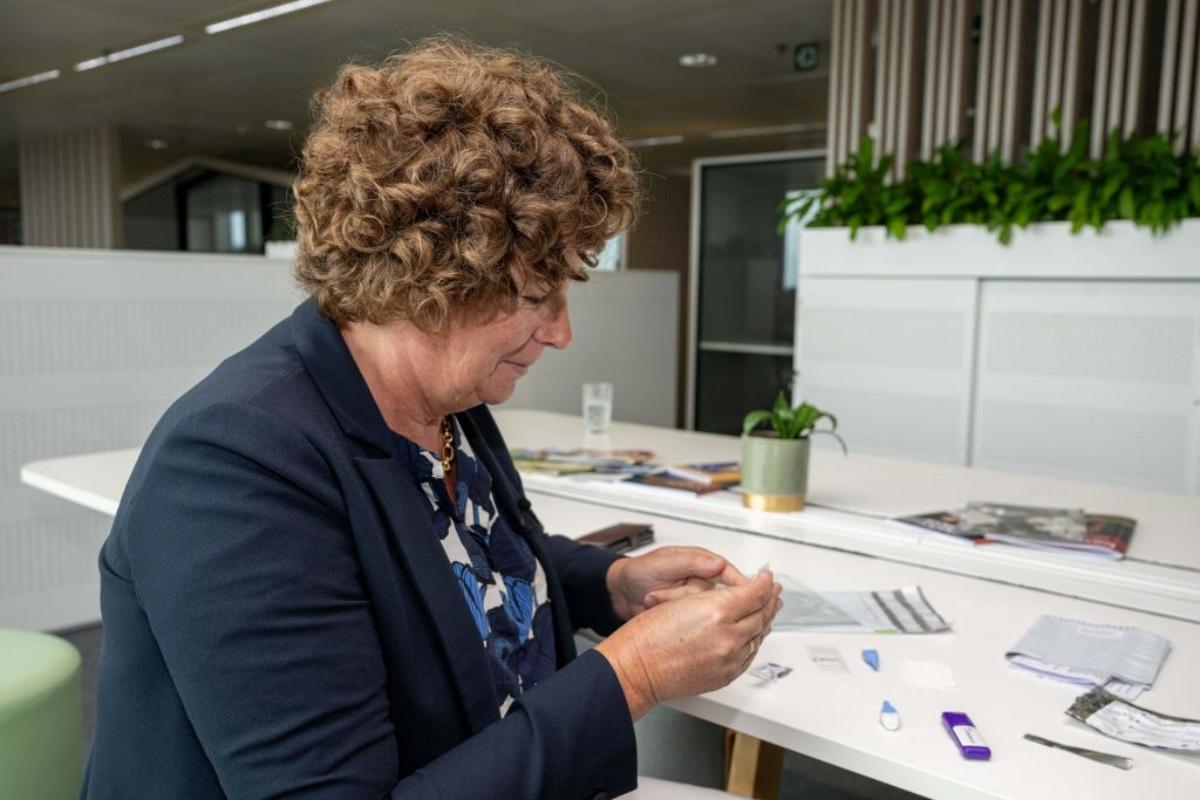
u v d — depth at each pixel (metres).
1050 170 3.54
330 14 4.87
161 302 3.11
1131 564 1.46
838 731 0.89
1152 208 3.15
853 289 3.98
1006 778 0.81
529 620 0.99
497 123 0.74
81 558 3.06
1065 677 1.02
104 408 3.02
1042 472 3.58
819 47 5.37
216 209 11.23
